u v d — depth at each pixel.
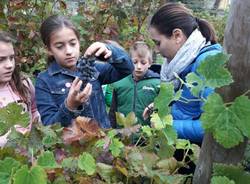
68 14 4.54
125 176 1.23
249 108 1.02
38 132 1.21
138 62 3.03
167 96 1.18
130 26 4.57
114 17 4.37
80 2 4.61
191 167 1.52
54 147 1.23
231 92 1.14
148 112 1.93
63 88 2.25
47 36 2.29
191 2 10.20
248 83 1.13
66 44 2.26
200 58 1.93
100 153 1.24
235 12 1.10
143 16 4.59
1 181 1.01
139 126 1.35
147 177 1.24
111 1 4.32
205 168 1.25
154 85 3.04
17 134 1.19
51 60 2.39
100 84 2.36
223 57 1.06
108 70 2.35
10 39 2.43
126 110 3.08
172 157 1.34
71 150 1.22
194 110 1.92
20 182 0.97
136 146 1.34
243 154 1.23
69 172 1.15
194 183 1.30
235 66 1.12
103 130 1.33
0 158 1.15
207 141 1.24
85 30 4.23
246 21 1.09
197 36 2.01
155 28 2.11
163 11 2.09
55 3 4.31
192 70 1.95
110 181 1.19
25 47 3.96
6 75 2.36
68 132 1.25
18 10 4.02
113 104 3.19
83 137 1.22
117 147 1.22
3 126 1.20
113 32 4.27
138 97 3.05
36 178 0.99
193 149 1.43
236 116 1.03
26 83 2.57
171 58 2.13
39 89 2.29
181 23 2.04
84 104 2.02
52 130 1.23
